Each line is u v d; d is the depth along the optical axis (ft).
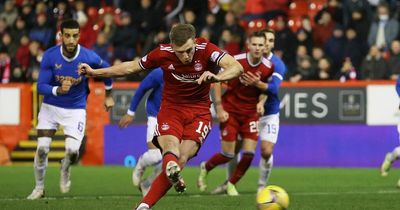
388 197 81.92
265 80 83.35
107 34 144.25
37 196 79.41
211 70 59.62
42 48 145.38
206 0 147.02
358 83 123.34
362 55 134.72
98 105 129.39
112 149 129.39
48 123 79.82
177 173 55.21
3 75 144.05
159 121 60.95
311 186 96.22
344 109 123.85
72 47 75.87
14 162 131.75
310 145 124.98
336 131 124.16
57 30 146.92
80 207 70.44
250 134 84.43
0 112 132.87
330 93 123.95
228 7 155.12
